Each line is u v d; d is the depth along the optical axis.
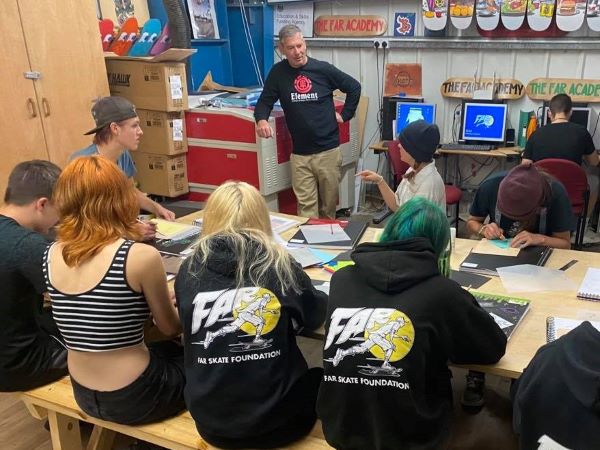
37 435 2.34
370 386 1.36
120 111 2.65
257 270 1.54
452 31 4.61
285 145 4.09
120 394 1.66
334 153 3.98
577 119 4.23
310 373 1.73
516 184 2.15
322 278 2.03
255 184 4.00
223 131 4.00
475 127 4.54
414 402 1.36
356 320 1.38
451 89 4.73
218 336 1.50
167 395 1.72
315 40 5.14
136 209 1.70
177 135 4.09
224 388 1.50
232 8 5.41
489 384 2.31
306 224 2.61
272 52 5.39
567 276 1.96
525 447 1.19
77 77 3.81
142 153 4.21
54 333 2.10
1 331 1.82
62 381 1.96
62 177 1.63
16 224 1.84
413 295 1.37
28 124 3.58
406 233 1.44
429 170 2.72
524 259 2.10
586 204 3.68
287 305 1.54
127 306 1.61
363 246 1.46
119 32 4.27
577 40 4.22
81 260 1.58
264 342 1.51
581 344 1.12
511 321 1.67
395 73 4.91
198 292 1.53
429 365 1.41
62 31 3.67
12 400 2.59
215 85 4.81
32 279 1.78
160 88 3.91
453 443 1.93
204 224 1.67
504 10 4.27
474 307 1.43
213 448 1.60
